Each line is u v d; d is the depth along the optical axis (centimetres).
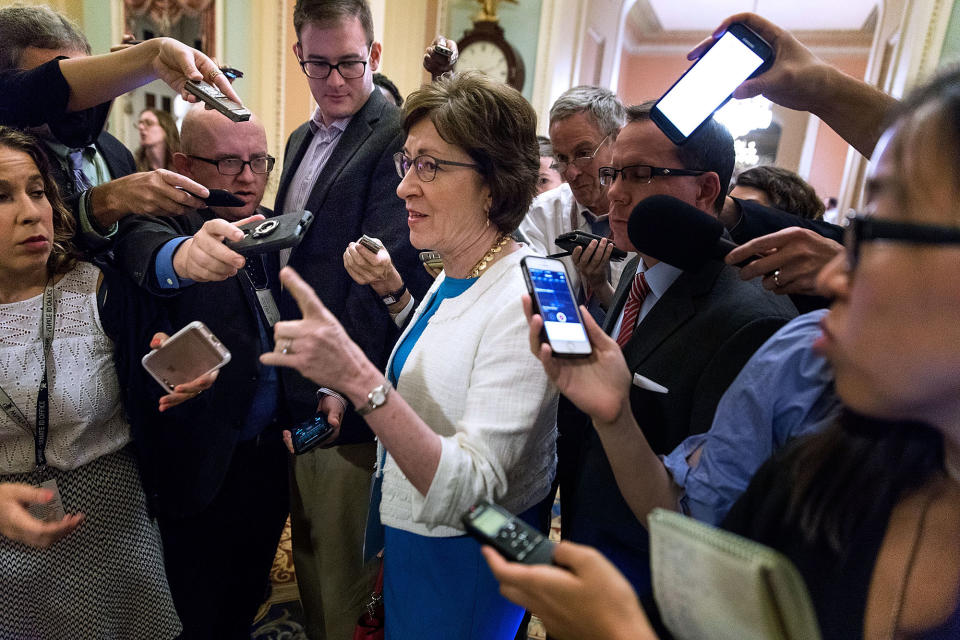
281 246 102
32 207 103
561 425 145
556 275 81
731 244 92
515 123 96
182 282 114
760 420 74
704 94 99
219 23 386
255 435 156
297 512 162
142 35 394
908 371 42
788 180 174
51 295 111
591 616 51
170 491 137
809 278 83
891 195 42
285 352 72
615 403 74
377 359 149
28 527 97
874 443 52
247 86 411
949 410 44
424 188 98
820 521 54
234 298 143
